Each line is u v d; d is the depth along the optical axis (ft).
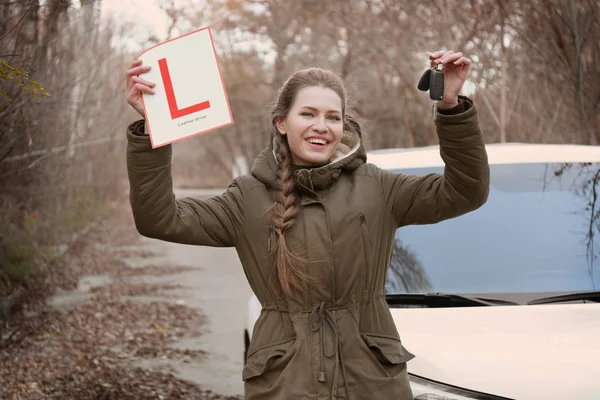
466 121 8.39
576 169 14.67
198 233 9.01
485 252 13.46
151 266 51.44
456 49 37.42
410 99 50.93
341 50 59.00
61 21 28.89
